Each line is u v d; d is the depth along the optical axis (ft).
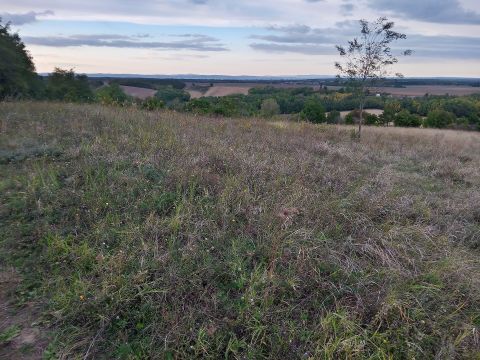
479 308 9.96
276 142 26.12
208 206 13.74
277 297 9.77
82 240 11.53
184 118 32.73
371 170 22.24
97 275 10.14
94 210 12.92
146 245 11.04
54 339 8.38
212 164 17.99
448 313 9.61
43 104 37.81
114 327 8.78
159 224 12.32
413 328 8.94
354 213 13.97
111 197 13.98
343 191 16.63
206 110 45.55
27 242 11.59
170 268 10.22
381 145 34.35
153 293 9.52
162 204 13.66
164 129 24.62
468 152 36.01
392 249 11.93
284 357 8.27
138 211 13.12
